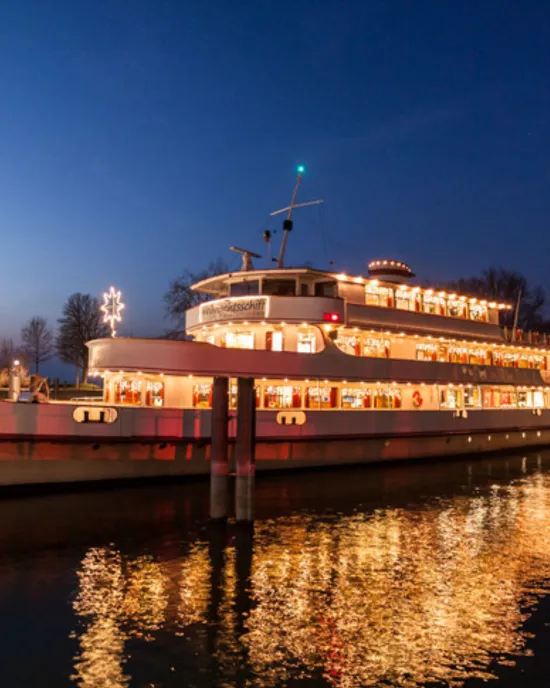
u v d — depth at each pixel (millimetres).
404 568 16047
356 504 23391
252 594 14141
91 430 25031
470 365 37188
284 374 28969
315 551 17375
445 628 12492
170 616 12938
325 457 30703
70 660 11141
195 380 28031
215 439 20703
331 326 30188
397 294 33938
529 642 11938
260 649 11562
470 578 15352
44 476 24391
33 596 13961
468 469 32406
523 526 20359
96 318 70188
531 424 41906
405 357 33938
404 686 10398
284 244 32812
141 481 26078
